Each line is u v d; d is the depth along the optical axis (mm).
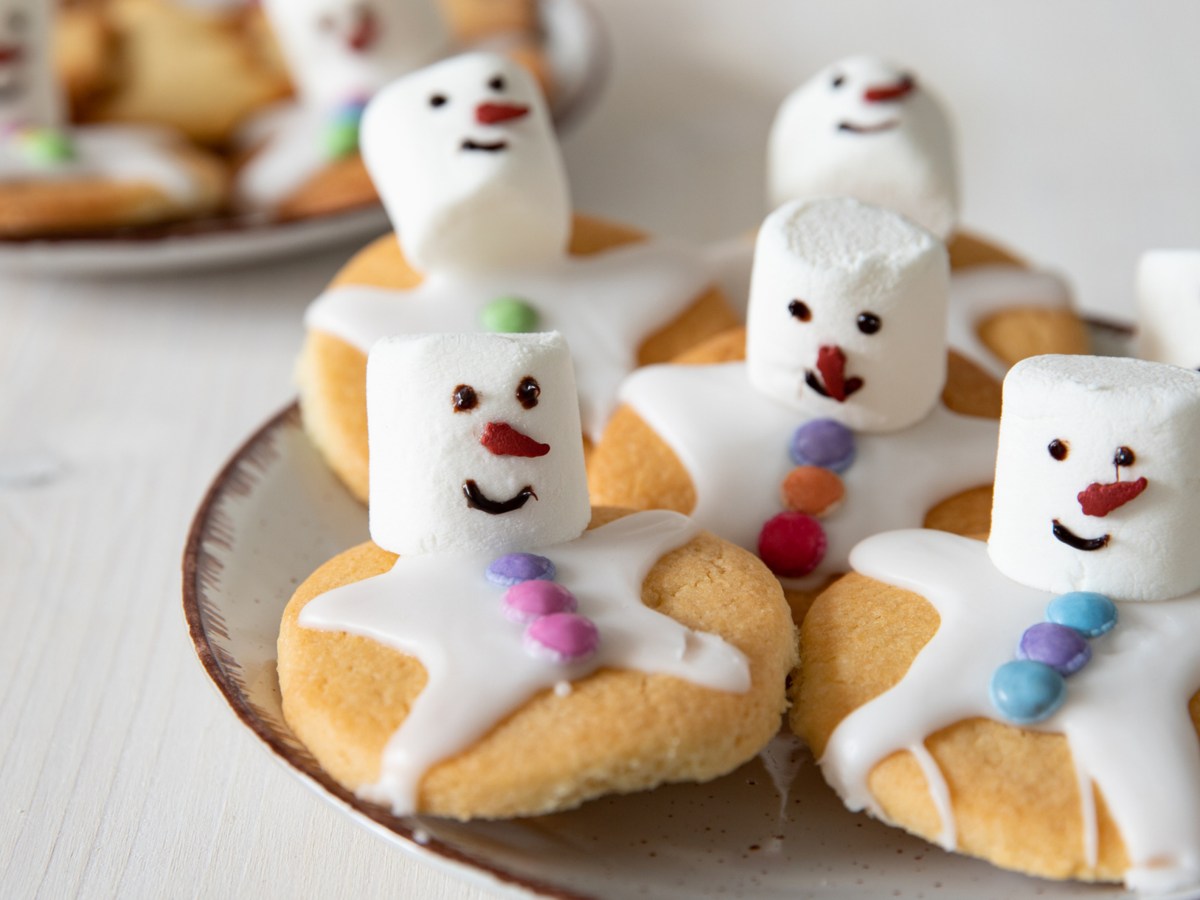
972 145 511
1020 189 486
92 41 480
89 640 321
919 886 252
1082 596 264
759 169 494
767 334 303
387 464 273
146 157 434
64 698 307
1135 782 247
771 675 263
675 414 309
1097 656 259
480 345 271
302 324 420
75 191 423
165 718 303
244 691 266
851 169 344
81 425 381
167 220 435
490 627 260
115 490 361
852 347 298
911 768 254
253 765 293
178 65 475
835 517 299
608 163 499
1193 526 263
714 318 352
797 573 295
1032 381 266
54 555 342
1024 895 248
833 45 563
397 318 336
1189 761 249
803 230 303
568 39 492
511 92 339
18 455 370
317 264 446
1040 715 252
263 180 442
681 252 361
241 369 403
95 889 270
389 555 280
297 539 314
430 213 331
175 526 351
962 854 257
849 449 302
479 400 268
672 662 257
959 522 303
